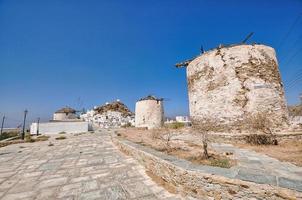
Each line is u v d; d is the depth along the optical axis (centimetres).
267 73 1145
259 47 1180
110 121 5991
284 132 1002
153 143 1061
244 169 497
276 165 550
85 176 674
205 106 1261
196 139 1146
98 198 483
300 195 304
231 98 1134
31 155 1143
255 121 1038
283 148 834
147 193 505
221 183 404
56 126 3139
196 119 1337
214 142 1024
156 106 3047
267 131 1005
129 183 584
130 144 1041
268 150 798
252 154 718
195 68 1384
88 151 1220
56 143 1731
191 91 1424
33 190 552
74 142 1761
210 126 1112
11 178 675
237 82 1134
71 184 595
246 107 1090
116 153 1106
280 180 370
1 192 541
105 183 593
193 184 459
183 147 879
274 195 332
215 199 410
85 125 3288
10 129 4178
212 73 1241
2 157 1099
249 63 1143
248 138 1012
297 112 2155
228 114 1131
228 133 1095
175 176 515
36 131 3028
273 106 1098
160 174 603
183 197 471
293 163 571
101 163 862
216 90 1205
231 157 664
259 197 347
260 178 385
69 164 868
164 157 630
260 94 1091
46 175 702
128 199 472
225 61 1195
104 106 7131
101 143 1627
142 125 2984
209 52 1283
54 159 996
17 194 524
